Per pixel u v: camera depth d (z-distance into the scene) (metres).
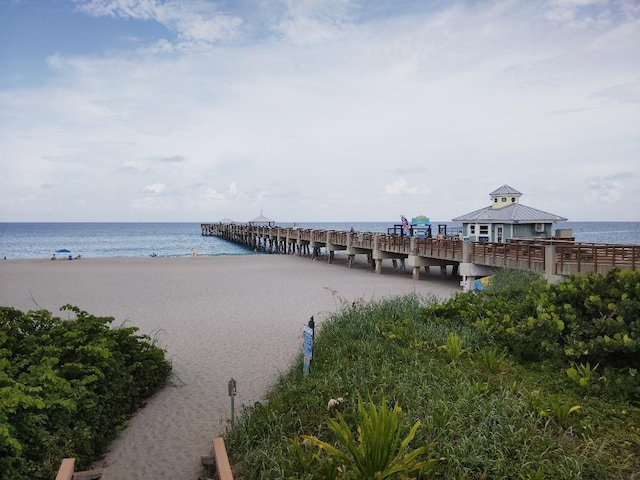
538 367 7.52
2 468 4.92
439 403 6.07
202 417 8.09
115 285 25.00
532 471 4.69
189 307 18.50
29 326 8.04
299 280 26.69
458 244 22.36
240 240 72.75
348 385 7.02
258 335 13.79
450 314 10.65
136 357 8.85
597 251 14.82
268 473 5.17
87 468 6.29
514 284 14.58
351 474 4.53
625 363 6.87
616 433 5.32
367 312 11.30
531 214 26.98
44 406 5.66
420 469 4.59
